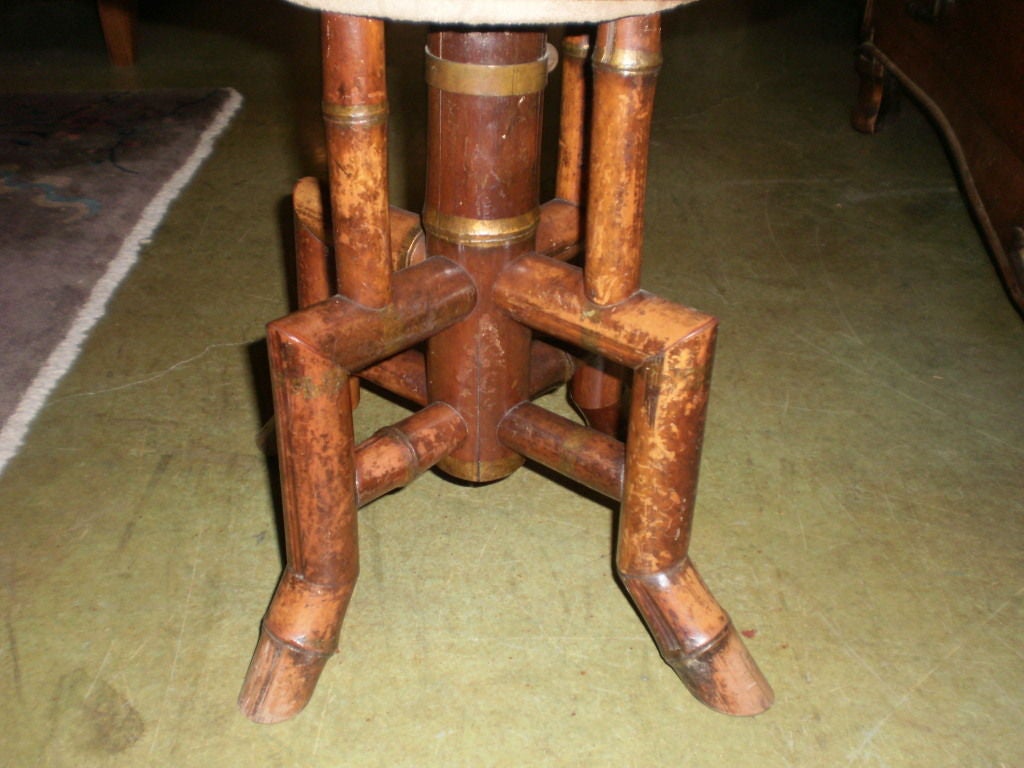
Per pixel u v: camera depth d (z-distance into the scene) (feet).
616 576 3.25
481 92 2.40
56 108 6.64
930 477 3.69
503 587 3.19
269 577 3.20
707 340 2.31
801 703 2.82
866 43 6.28
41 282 4.70
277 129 6.45
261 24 8.40
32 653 2.90
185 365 4.19
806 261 5.15
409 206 5.38
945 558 3.33
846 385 4.20
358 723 2.75
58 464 3.62
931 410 4.06
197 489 3.54
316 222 3.09
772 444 3.84
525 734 2.73
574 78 2.91
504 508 3.52
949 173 6.15
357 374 3.25
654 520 2.56
